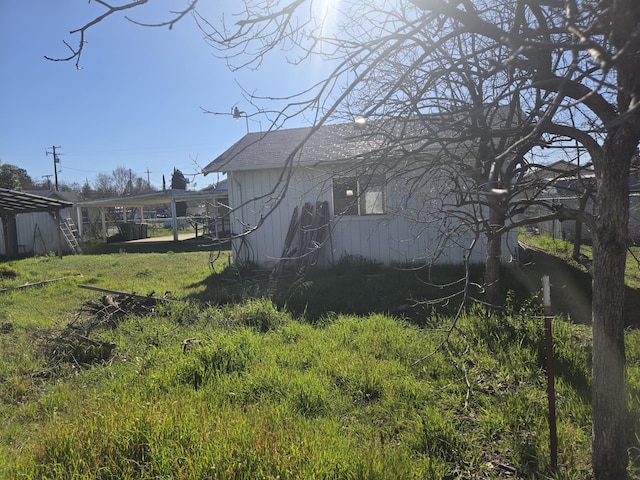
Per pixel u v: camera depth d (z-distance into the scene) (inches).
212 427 130.5
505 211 129.8
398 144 122.4
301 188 478.0
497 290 255.4
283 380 174.4
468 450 133.0
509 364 185.6
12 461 124.6
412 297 319.9
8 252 840.9
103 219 1206.9
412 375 182.7
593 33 70.4
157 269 593.6
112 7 82.0
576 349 199.9
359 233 468.8
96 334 260.1
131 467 113.3
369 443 131.4
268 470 109.7
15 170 1419.8
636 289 336.2
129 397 158.9
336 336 236.1
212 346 205.6
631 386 159.0
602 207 108.0
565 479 118.6
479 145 150.7
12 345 253.9
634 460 125.9
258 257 505.4
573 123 129.3
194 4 86.0
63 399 175.8
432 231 441.4
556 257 481.1
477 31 90.4
